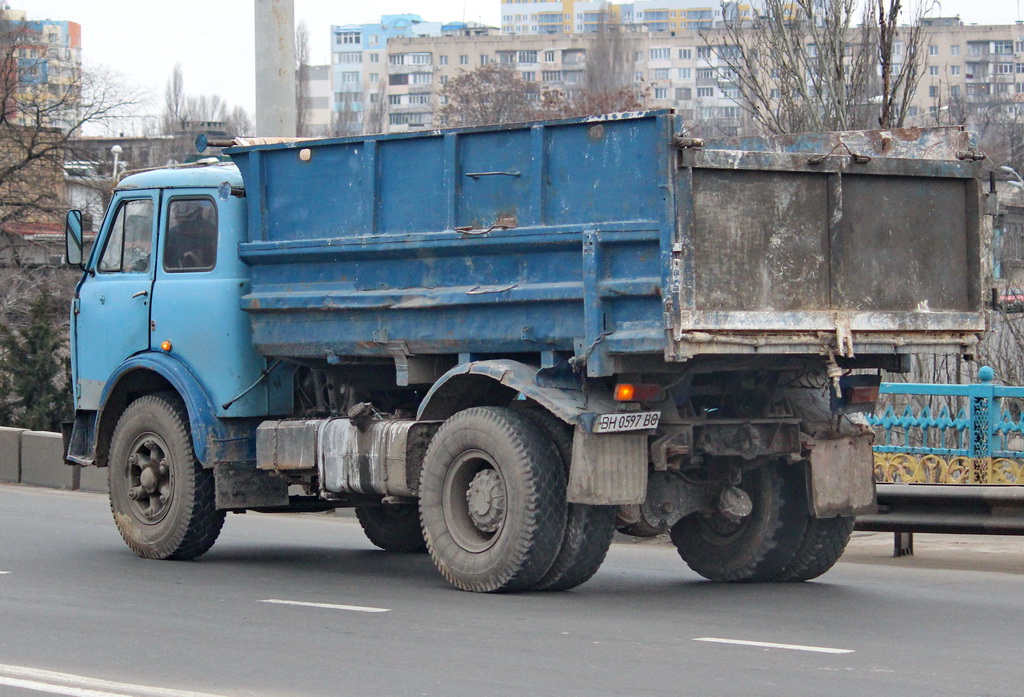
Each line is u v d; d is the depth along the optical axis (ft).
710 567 33.88
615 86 325.42
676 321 27.17
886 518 36.86
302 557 39.24
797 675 21.35
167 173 38.99
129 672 22.16
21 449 62.34
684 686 20.59
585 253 28.66
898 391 44.96
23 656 23.59
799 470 32.91
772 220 28.66
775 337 28.37
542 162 29.91
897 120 60.39
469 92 219.41
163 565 36.58
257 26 57.93
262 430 36.11
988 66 373.40
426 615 27.66
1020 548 40.93
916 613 28.22
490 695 20.16
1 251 126.21
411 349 32.83
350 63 543.80
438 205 32.12
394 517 40.09
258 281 36.50
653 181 27.81
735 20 75.92
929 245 30.86
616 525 31.83
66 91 143.43
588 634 25.30
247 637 25.25
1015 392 42.42
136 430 38.14
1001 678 21.12
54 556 37.93
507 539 29.53
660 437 29.71
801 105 65.36
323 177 34.65
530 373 30.01
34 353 78.13
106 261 40.42
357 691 20.54
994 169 31.55
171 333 37.93
